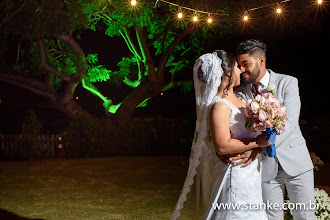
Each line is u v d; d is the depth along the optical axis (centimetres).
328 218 537
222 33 2238
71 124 2066
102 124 2136
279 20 2070
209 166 395
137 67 2522
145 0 1961
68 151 2011
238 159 375
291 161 422
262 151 383
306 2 1994
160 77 2291
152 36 2391
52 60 2297
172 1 2044
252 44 427
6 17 1847
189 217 664
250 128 371
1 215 766
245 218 374
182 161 1728
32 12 1875
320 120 2011
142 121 2272
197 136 403
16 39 2355
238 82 390
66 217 747
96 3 2000
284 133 402
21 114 2969
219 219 380
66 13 1955
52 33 1959
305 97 2858
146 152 2219
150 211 783
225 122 369
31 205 848
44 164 1670
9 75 2248
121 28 2136
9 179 1225
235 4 1991
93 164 1638
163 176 1264
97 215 758
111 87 3152
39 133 1961
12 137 1928
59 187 1068
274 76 439
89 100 3203
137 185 1088
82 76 2158
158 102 3347
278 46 2386
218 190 379
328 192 755
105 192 988
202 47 2362
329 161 1686
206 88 383
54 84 2473
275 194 436
